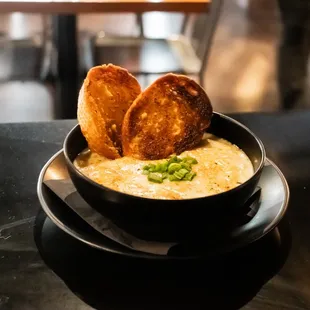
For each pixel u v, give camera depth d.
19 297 0.49
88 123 0.56
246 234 0.52
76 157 0.58
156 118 0.57
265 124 0.73
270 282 0.51
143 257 0.49
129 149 0.57
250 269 0.52
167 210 0.48
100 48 1.45
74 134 0.57
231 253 0.54
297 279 0.52
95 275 0.51
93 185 0.49
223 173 0.55
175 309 0.49
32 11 1.07
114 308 0.49
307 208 0.60
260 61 1.88
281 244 0.55
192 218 0.49
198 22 1.67
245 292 0.50
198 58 1.37
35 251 0.53
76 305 0.49
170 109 0.58
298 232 0.57
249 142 0.58
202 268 0.52
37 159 0.65
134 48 1.44
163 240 0.51
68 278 0.51
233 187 0.53
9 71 1.47
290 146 0.69
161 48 1.43
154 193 0.51
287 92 1.68
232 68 1.82
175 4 1.12
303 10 2.24
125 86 0.59
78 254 0.53
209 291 0.50
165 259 0.49
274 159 0.67
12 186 0.61
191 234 0.50
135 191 0.51
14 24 1.96
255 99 1.64
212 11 1.25
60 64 1.36
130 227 0.50
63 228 0.52
